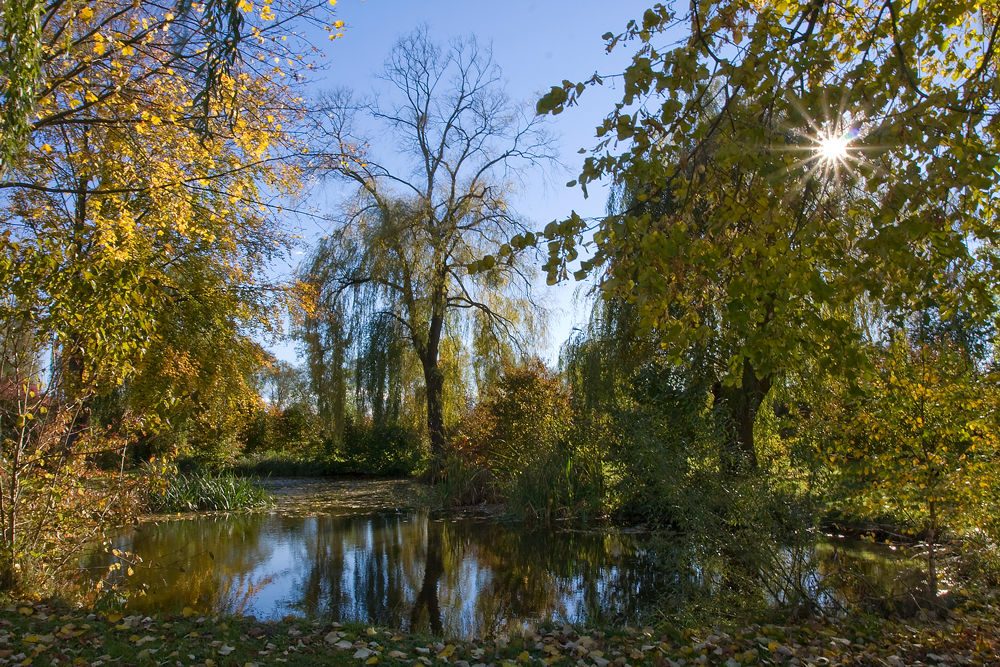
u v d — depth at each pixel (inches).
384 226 687.1
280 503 613.6
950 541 256.4
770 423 369.4
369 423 821.2
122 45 245.9
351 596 292.7
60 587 259.8
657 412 307.4
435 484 724.0
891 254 126.2
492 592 300.2
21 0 177.8
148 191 285.6
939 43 154.4
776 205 131.8
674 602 240.5
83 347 244.2
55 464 259.1
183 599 276.1
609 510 488.4
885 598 234.2
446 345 784.9
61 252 250.4
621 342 463.2
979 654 176.2
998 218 170.2
